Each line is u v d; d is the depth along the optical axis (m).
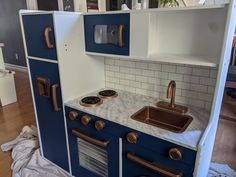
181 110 1.49
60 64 1.56
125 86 1.91
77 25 1.60
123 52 1.47
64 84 1.62
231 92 3.53
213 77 1.44
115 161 1.47
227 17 0.99
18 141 2.40
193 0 1.52
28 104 3.66
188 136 1.16
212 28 1.32
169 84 1.52
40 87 1.81
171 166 1.17
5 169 2.05
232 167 2.02
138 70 1.78
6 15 5.63
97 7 2.00
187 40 1.44
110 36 1.54
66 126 1.73
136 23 1.34
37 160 2.09
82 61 1.72
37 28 1.60
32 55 1.75
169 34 1.49
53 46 1.54
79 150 1.73
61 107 1.70
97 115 1.46
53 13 1.43
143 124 1.30
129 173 1.41
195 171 1.09
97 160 1.64
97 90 1.95
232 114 3.08
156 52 1.54
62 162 1.95
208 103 1.52
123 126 1.33
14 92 3.73
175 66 1.58
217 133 2.63
